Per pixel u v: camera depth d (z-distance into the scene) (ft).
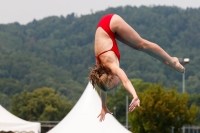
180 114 168.45
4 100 468.34
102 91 43.65
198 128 271.69
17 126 102.89
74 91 536.01
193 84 606.96
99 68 41.86
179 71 45.73
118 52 42.01
